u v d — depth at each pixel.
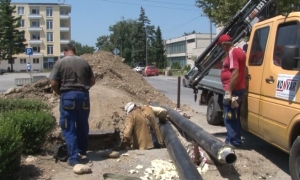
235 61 6.76
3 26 73.44
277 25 6.30
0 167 5.16
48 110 8.98
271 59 6.25
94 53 16.19
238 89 6.91
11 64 77.00
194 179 5.11
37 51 87.88
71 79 6.27
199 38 85.38
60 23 88.75
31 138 6.66
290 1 15.21
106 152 6.93
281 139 5.80
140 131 7.65
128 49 93.06
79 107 6.30
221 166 6.11
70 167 6.28
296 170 5.27
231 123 7.12
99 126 8.33
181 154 6.05
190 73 9.63
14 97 11.13
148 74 53.56
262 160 6.65
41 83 11.70
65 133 6.30
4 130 5.36
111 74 13.50
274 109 5.97
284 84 5.73
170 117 9.34
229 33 8.45
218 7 17.98
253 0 8.32
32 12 86.94
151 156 6.88
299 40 5.61
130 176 5.89
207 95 10.47
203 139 6.19
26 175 5.92
